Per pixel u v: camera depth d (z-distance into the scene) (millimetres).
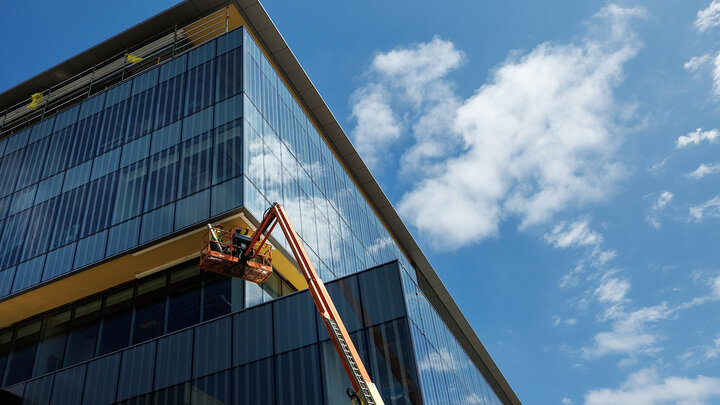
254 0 39406
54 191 35281
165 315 28672
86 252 30672
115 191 32656
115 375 26109
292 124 37719
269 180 31156
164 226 29109
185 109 33938
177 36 40312
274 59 41844
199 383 24391
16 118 43594
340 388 22234
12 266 32688
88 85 41969
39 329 32031
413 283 26250
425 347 24125
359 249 41812
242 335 25172
